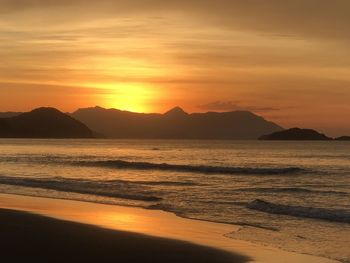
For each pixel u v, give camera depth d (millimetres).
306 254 14328
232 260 13344
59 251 13844
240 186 36906
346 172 52656
